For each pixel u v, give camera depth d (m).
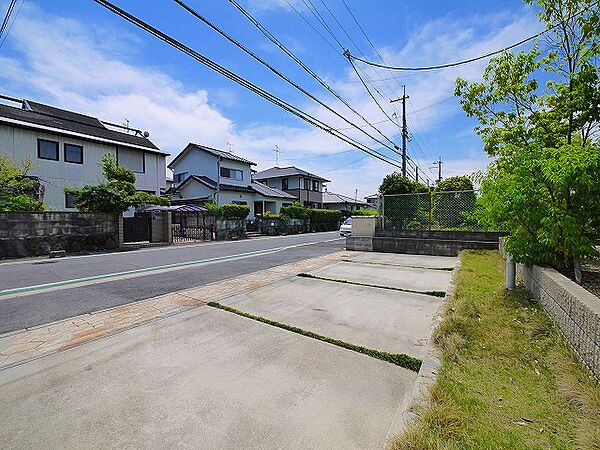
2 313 3.49
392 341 2.59
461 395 1.66
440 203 8.55
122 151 15.48
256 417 1.65
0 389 1.96
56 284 4.98
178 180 22.91
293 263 6.91
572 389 1.63
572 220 2.92
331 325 2.98
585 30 3.51
